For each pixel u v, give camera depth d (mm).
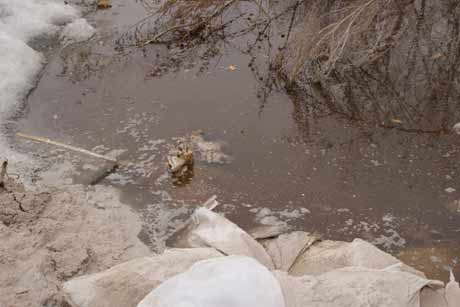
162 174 3656
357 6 4523
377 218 3381
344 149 3881
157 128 4027
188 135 3961
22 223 3133
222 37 5102
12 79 4340
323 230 3309
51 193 3404
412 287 2430
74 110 4184
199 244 3059
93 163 3711
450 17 5211
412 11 5082
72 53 4824
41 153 3768
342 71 4648
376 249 2930
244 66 4723
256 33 5141
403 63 4727
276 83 4527
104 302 2484
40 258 2895
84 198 3418
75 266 2900
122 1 5539
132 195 3502
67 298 2537
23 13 5129
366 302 2342
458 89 4438
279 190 3564
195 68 4699
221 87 4473
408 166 3736
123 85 4469
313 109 4262
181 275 2322
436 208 3445
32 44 4855
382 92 4430
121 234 3207
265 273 2258
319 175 3676
